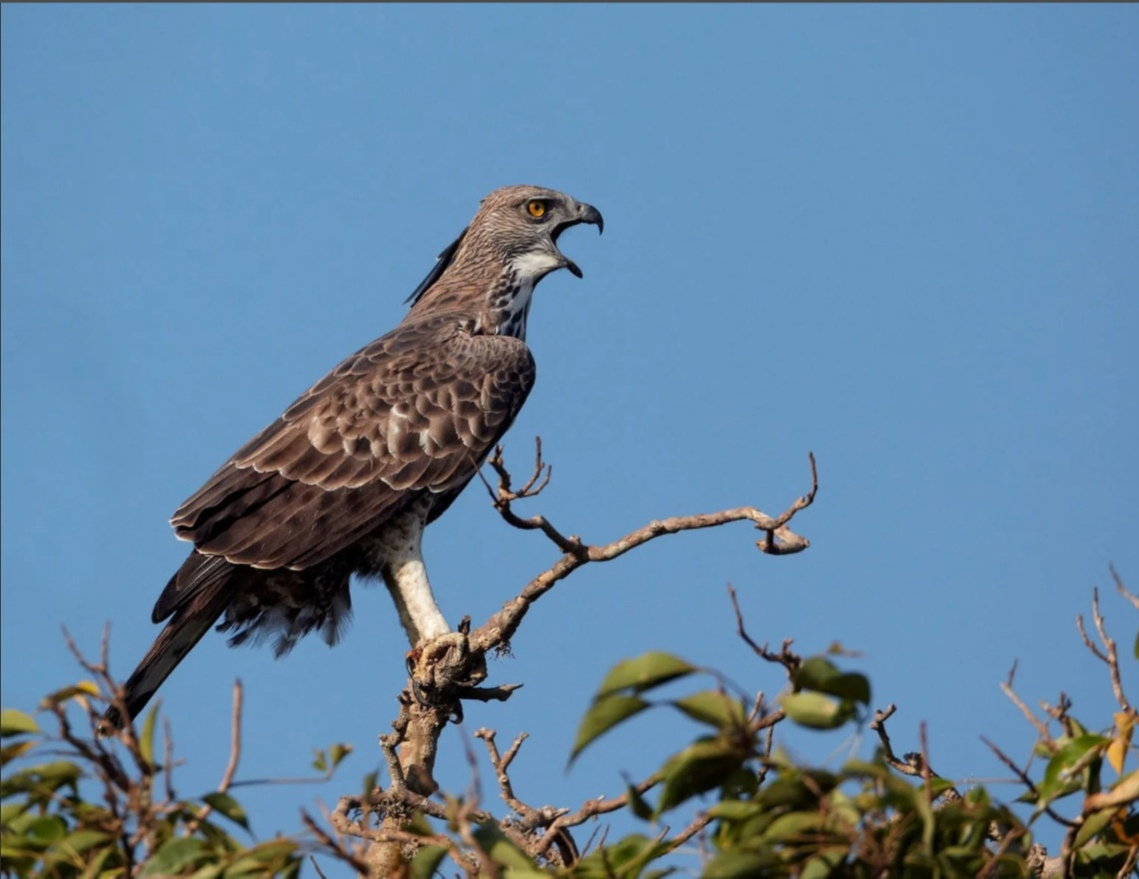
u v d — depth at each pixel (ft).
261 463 49.39
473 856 27.55
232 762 26.09
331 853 25.14
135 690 47.03
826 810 24.23
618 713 23.89
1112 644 29.58
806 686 24.34
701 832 28.07
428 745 44.70
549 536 37.91
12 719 26.66
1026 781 27.53
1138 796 26.78
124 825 26.18
